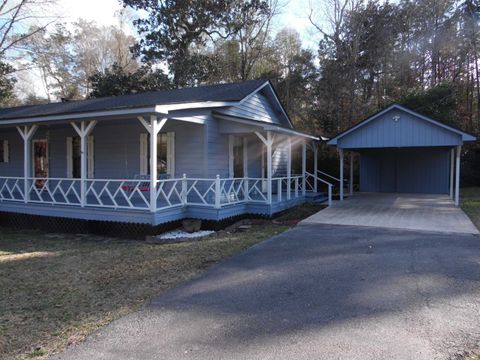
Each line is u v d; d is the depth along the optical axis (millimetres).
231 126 11203
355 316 3854
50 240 8883
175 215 9227
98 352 3258
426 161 18562
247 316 3932
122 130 11961
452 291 4531
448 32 26516
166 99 12344
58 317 4105
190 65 27625
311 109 29766
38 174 13727
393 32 26828
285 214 11695
